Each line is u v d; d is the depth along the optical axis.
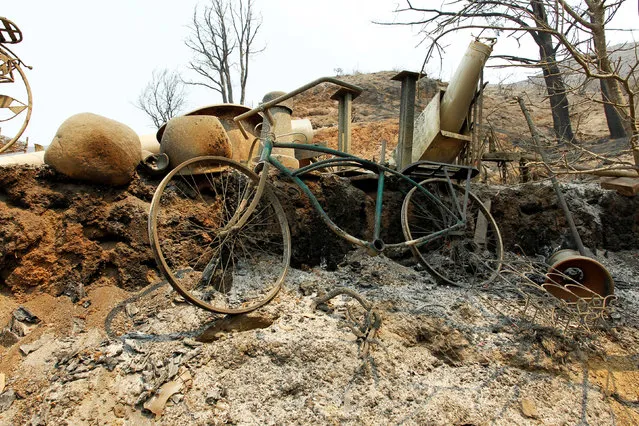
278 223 3.47
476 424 2.29
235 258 3.32
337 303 3.04
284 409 2.21
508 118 10.67
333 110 17.95
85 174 2.81
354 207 3.92
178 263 3.00
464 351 2.77
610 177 4.98
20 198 2.73
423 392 2.43
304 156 5.28
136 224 2.91
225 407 2.17
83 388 2.14
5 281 2.60
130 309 2.69
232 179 3.37
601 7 3.35
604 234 4.67
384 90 19.11
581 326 2.95
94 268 2.84
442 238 4.16
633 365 2.88
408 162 4.29
